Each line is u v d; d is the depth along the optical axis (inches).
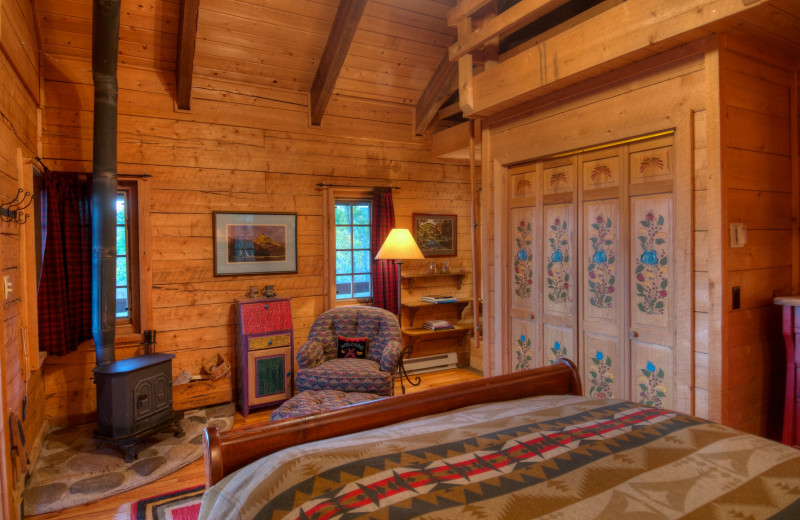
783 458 47.5
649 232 97.5
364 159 190.1
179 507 98.3
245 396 152.8
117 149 139.3
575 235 114.4
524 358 130.7
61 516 95.6
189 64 140.9
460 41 132.3
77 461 116.1
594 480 43.5
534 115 122.1
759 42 87.2
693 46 86.3
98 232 125.2
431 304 197.8
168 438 131.0
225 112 163.8
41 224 136.9
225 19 145.6
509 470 45.2
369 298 193.0
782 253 94.9
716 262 83.6
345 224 190.7
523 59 116.0
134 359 126.7
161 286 154.8
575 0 138.8
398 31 164.6
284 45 158.9
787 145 95.7
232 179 165.3
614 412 61.7
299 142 177.0
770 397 92.4
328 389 126.3
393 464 46.3
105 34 117.3
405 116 197.9
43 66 137.2
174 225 156.4
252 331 154.1
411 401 63.6
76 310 137.6
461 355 211.6
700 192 86.4
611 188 105.4
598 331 109.0
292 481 43.6
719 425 56.6
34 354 111.6
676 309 90.6
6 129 96.9
